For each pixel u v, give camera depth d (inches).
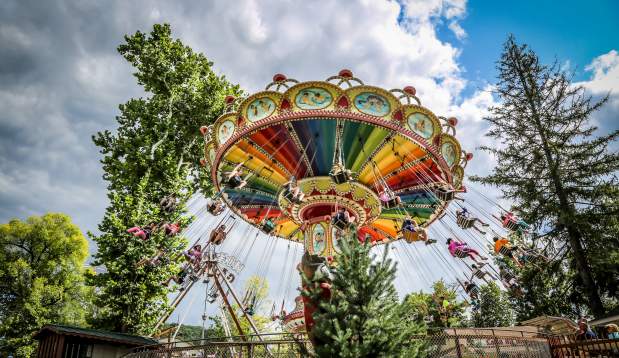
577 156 810.2
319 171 539.5
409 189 574.9
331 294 256.2
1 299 1160.8
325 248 538.6
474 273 499.2
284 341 304.0
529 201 811.4
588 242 727.7
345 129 490.0
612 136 793.6
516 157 867.4
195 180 932.6
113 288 655.1
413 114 475.2
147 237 563.8
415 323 279.9
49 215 1317.7
